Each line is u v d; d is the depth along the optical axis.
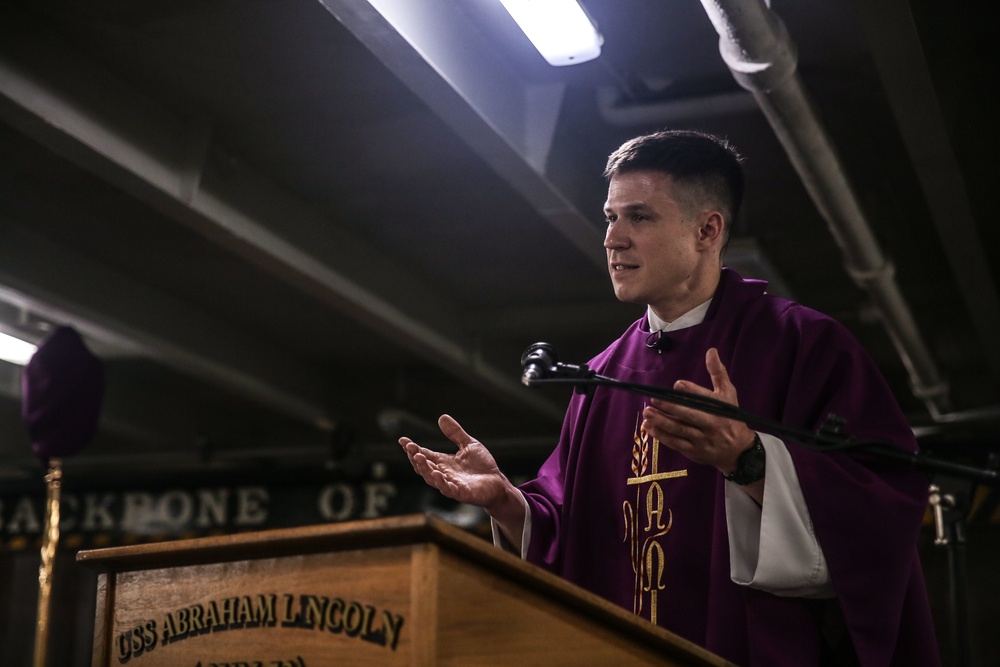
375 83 5.72
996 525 7.38
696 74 5.61
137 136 5.70
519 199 7.20
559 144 5.97
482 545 1.49
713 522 2.22
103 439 12.94
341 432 10.88
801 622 2.09
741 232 6.98
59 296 7.86
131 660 1.69
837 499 2.04
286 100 5.91
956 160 5.38
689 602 2.21
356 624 1.50
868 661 1.98
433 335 8.73
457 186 6.99
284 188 6.94
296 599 1.56
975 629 11.27
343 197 7.11
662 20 5.16
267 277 8.60
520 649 1.55
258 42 5.36
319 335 10.07
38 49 5.15
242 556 1.62
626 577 2.32
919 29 4.70
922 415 10.84
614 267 2.47
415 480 9.95
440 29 4.85
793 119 4.72
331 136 6.30
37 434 7.78
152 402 11.51
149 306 8.77
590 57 4.91
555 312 9.11
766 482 2.02
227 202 6.37
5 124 6.18
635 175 2.45
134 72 5.59
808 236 7.50
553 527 2.45
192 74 5.65
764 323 2.37
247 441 12.77
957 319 8.91
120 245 7.96
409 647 1.44
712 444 1.95
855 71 5.59
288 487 10.23
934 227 7.31
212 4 5.04
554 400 10.84
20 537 10.57
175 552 1.66
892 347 9.80
